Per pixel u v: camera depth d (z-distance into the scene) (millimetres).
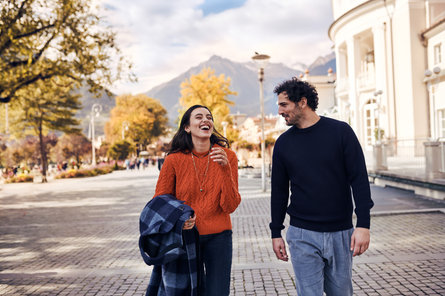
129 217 9562
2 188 22922
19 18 12391
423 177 10836
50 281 4578
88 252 6051
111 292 4141
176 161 2494
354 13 23156
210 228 2402
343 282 2229
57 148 76625
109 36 14055
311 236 2215
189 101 46344
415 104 19688
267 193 13836
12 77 13180
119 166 52625
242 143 36031
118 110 84125
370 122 23578
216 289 2387
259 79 14547
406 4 19891
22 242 7000
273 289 4012
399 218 7723
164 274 2275
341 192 2221
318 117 2320
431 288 3822
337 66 27406
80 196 15617
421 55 19766
